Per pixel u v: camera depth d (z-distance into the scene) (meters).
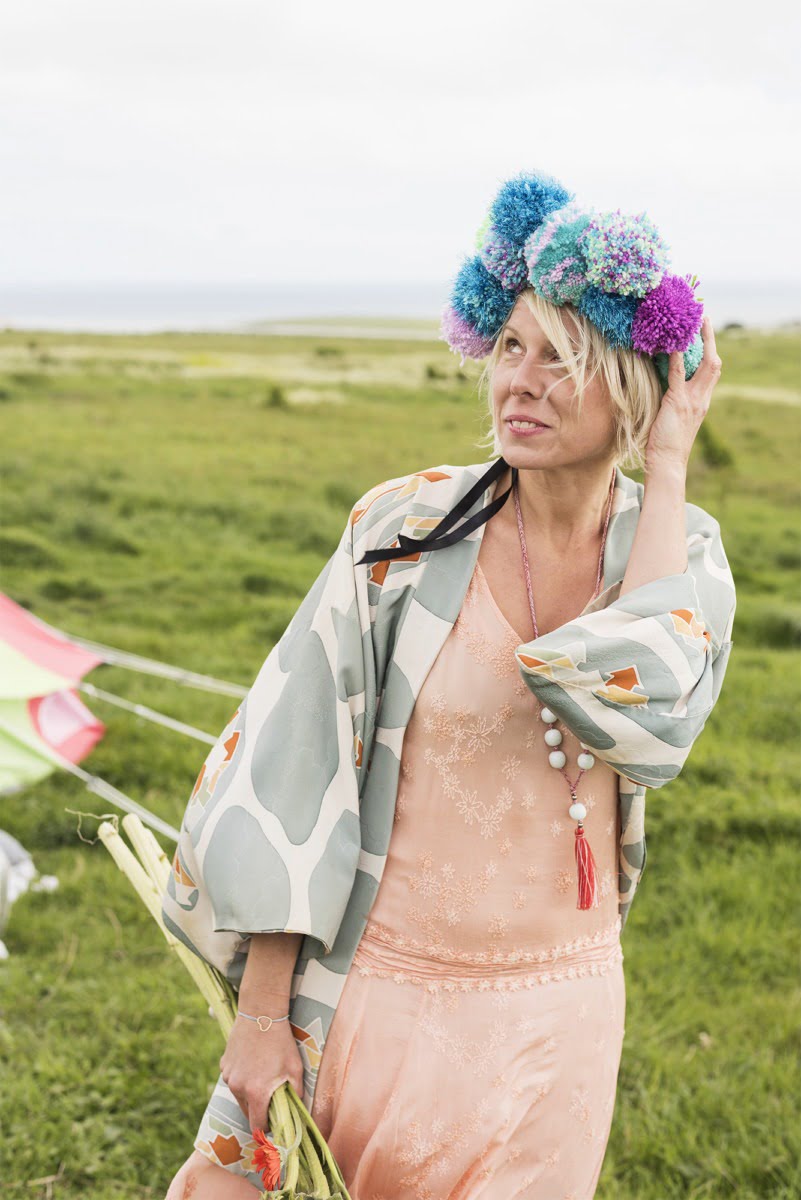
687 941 4.78
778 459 17.31
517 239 1.65
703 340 1.73
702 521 1.85
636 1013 4.20
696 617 1.67
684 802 6.09
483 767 1.76
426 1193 1.79
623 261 1.58
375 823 1.79
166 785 5.93
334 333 55.19
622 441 1.73
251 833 1.74
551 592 1.79
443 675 1.76
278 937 1.76
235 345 30.89
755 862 5.50
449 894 1.78
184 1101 3.57
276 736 1.77
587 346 1.64
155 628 9.28
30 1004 4.05
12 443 16.30
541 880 1.79
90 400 20.39
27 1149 3.30
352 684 1.78
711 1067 3.89
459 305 1.74
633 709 1.61
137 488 14.34
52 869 5.12
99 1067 3.68
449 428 19.50
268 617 9.73
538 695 1.63
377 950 1.80
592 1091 1.87
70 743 4.94
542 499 1.77
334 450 17.53
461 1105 1.77
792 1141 3.45
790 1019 4.21
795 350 25.42
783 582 12.27
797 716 7.73
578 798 1.79
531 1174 1.83
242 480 15.27
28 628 5.18
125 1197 3.18
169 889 1.85
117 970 4.33
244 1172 1.83
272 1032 1.79
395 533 1.80
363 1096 1.79
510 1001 1.80
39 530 12.27
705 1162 3.38
